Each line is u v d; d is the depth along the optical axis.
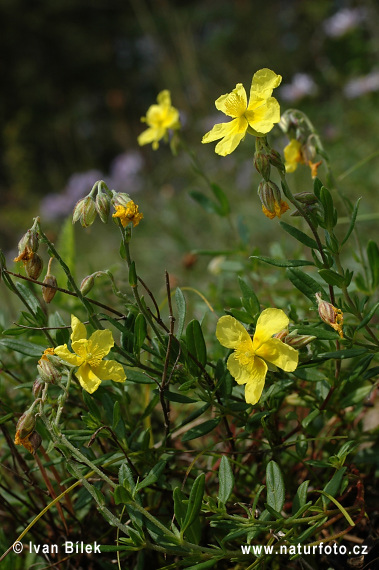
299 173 0.69
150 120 0.49
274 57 1.45
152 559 0.35
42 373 0.30
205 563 0.30
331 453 0.36
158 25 1.60
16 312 0.52
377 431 0.36
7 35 1.97
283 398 0.36
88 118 1.88
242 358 0.31
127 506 0.31
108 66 1.97
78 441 0.34
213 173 1.08
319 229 0.51
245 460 0.37
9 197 1.47
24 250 0.32
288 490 0.36
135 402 0.41
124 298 0.33
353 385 0.36
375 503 0.35
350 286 0.40
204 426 0.33
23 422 0.30
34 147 1.74
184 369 0.33
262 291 0.45
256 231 0.79
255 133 0.31
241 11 1.59
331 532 0.34
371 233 0.65
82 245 1.15
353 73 1.06
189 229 0.94
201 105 1.18
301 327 0.32
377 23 1.07
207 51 1.50
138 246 0.95
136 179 1.29
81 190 1.31
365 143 0.86
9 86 1.93
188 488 0.36
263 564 0.31
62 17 2.03
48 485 0.34
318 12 1.34
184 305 0.33
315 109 1.04
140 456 0.34
